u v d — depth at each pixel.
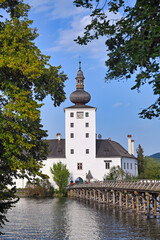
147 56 7.27
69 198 68.31
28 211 43.78
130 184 43.34
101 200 59.28
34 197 71.38
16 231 27.92
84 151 76.69
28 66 14.52
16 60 14.30
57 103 18.47
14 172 16.23
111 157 76.56
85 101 79.50
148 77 7.55
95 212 41.81
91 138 77.00
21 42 16.36
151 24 7.15
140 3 7.21
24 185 75.69
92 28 8.77
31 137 15.06
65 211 43.59
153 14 7.16
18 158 15.27
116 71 8.23
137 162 91.12
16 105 13.84
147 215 36.09
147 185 37.22
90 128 77.31
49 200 63.09
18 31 16.20
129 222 31.77
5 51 14.84
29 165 15.85
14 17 17.02
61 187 74.12
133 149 88.25
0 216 16.08
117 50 8.12
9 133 13.82
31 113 13.88
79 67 82.81
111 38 8.65
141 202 48.56
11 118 14.13
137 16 7.48
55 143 81.19
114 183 48.81
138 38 7.42
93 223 31.97
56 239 24.44
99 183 57.88
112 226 29.70
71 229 28.75
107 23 8.61
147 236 24.72
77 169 76.19
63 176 74.06
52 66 17.77
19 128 14.05
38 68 14.95
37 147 17.50
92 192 64.19
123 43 8.23
